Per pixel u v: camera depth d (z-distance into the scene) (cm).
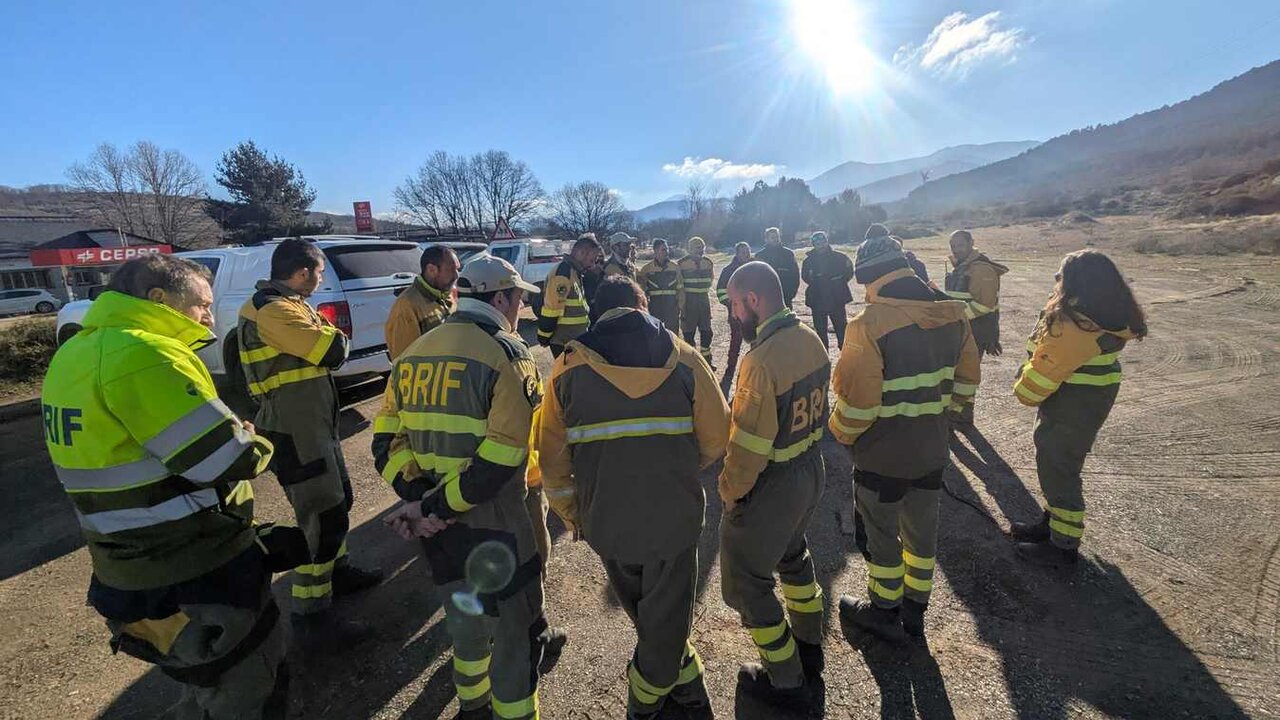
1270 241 1741
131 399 167
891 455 260
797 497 229
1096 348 297
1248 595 296
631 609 214
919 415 254
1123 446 477
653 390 196
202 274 197
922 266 550
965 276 560
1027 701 242
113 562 173
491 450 190
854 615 290
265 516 446
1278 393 579
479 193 7119
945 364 257
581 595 330
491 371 199
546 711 250
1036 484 430
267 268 628
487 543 204
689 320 821
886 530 271
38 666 287
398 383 212
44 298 3134
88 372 169
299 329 274
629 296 205
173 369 173
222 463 177
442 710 253
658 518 198
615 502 197
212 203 4728
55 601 343
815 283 767
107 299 180
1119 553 338
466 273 213
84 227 4844
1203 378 639
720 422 209
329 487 293
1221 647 263
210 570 182
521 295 224
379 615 317
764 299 228
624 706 252
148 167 4978
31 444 611
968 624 289
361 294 632
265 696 196
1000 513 391
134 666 288
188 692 201
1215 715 229
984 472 452
